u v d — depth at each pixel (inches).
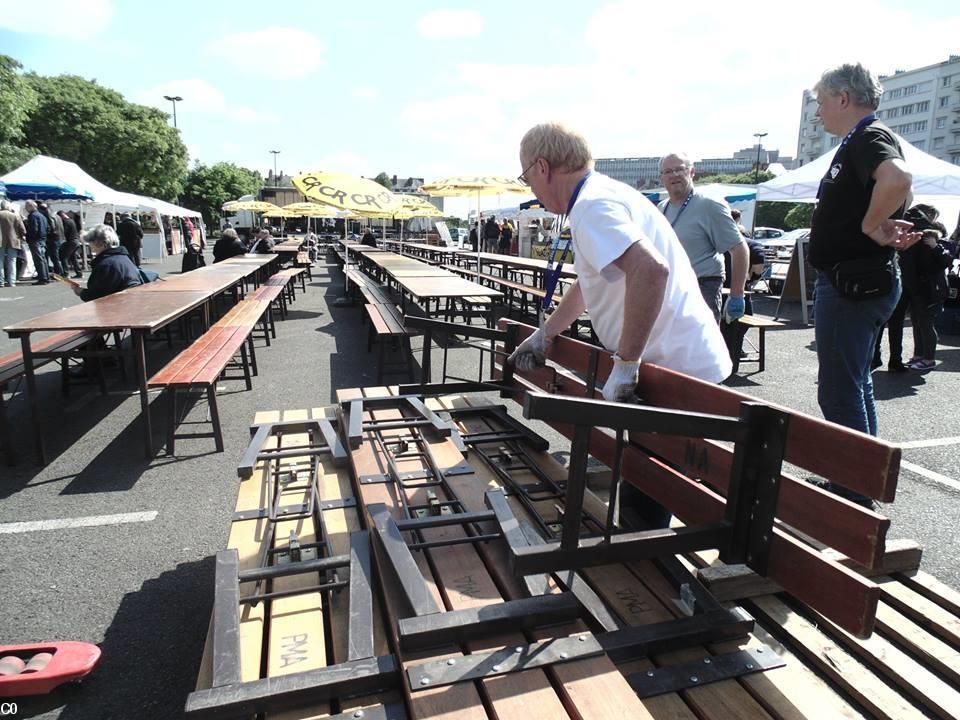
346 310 486.0
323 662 60.1
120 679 85.5
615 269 76.5
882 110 4247.0
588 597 67.2
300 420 120.3
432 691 51.8
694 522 75.6
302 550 79.7
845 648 74.3
